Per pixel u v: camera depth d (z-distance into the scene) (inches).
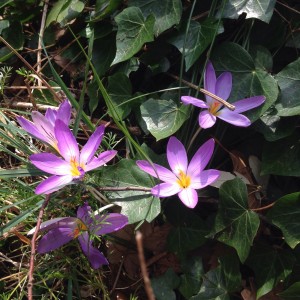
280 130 15.4
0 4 19.8
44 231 15.7
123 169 15.4
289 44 16.5
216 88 15.3
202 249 16.2
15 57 20.2
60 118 15.3
